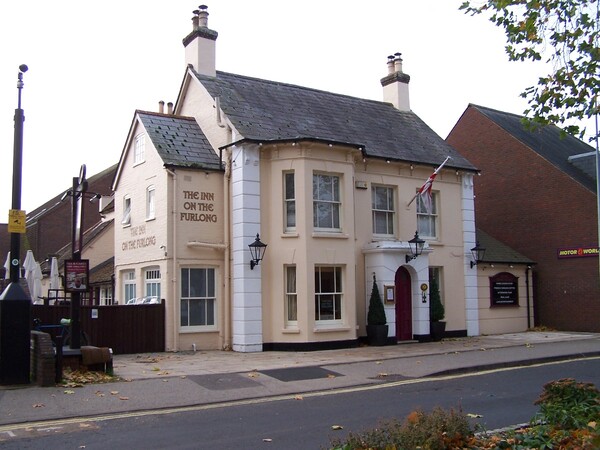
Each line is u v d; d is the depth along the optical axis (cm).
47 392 1116
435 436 627
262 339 1817
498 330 2425
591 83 816
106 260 2947
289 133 1961
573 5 816
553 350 1797
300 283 1812
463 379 1346
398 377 1356
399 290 2069
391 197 2159
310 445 783
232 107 1969
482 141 2870
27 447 791
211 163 1920
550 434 675
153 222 1938
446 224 2288
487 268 2425
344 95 2428
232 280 1861
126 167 2180
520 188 2702
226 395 1152
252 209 1838
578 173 2673
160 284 1880
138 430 885
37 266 2117
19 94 1240
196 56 2095
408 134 2383
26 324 1187
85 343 1602
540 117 853
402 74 2573
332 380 1312
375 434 643
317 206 1883
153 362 1550
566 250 2516
